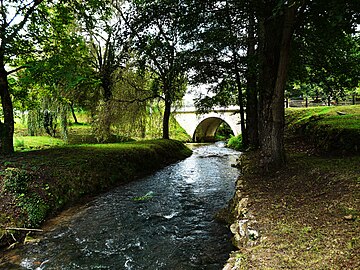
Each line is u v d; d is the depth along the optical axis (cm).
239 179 755
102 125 1766
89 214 726
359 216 357
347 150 843
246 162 1102
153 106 2072
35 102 1423
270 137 746
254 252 333
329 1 514
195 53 1317
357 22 609
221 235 556
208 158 1889
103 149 1276
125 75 1778
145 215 713
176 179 1180
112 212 741
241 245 436
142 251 505
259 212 461
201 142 3812
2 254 505
